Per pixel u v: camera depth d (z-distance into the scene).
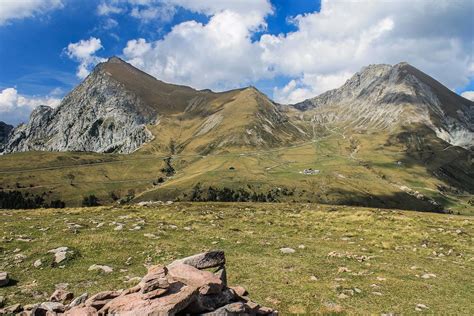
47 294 25.80
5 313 21.70
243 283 29.34
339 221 61.47
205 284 18.69
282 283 29.52
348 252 40.25
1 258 33.25
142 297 17.61
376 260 38.12
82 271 30.66
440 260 39.88
